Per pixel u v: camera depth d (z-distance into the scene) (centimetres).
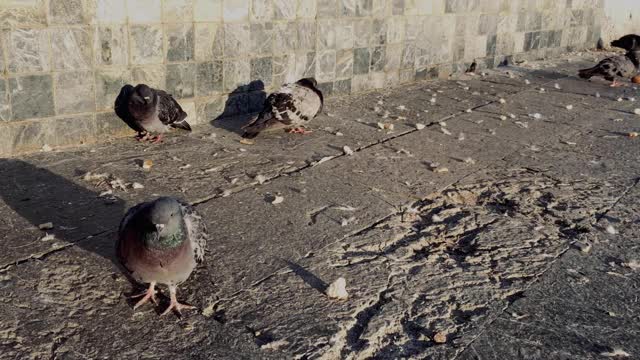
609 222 177
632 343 119
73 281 135
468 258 154
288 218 173
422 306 131
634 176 219
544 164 232
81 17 223
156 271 117
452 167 226
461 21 429
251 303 129
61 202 177
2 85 208
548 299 135
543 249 159
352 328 123
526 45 517
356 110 313
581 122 303
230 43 277
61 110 226
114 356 111
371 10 351
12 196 179
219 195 189
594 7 612
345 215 178
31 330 117
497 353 116
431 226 174
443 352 116
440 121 295
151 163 212
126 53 240
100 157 220
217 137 253
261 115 252
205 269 142
